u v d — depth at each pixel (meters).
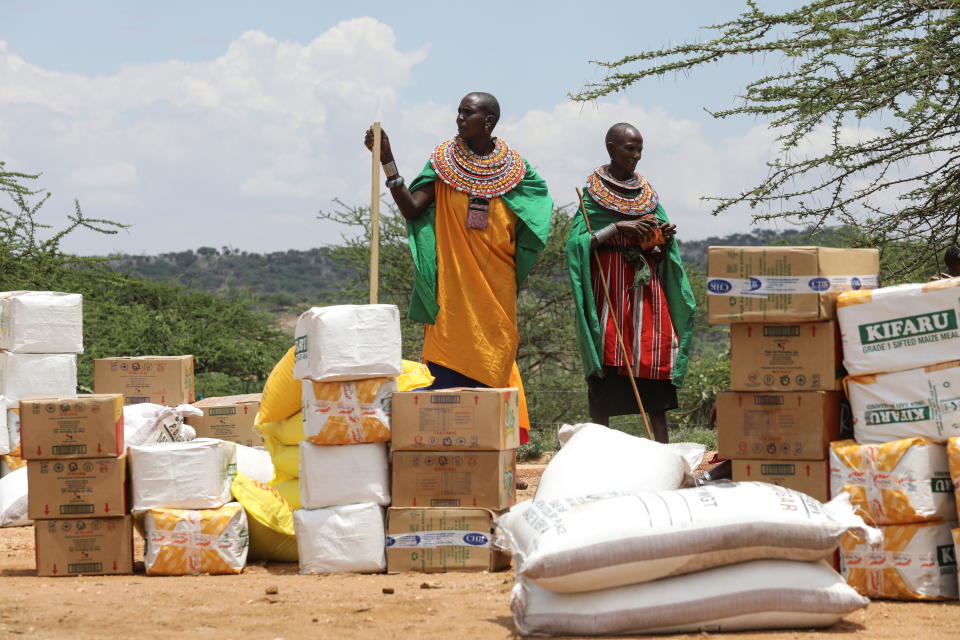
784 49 10.05
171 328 24.02
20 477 10.36
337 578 7.21
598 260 8.99
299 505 8.59
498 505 7.39
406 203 8.95
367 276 23.73
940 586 6.01
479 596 6.41
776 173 10.65
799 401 6.44
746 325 6.56
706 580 5.32
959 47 9.98
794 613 5.27
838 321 6.36
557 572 5.19
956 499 5.96
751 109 10.25
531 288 23.88
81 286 22.58
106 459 7.54
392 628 5.51
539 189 9.19
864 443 6.23
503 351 8.99
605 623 5.25
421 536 7.40
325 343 7.31
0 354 10.91
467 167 8.96
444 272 9.00
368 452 7.46
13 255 20.48
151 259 112.06
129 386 11.20
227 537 7.50
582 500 5.51
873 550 6.08
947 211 10.97
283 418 8.62
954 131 10.38
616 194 9.11
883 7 10.17
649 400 9.13
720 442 6.62
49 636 5.33
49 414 7.51
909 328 6.11
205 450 7.56
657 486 6.41
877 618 5.59
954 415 5.99
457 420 7.37
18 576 7.60
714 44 10.21
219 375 23.69
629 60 10.27
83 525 7.57
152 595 6.49
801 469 6.45
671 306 9.19
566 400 22.92
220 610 5.99
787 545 5.29
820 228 10.93
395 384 7.49
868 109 9.96
